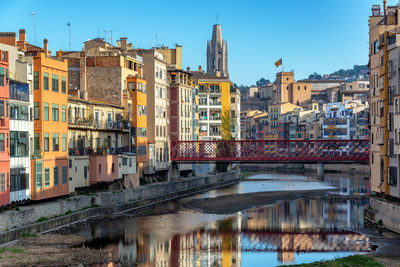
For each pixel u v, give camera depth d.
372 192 78.44
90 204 75.50
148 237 63.56
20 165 61.69
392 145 68.88
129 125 92.94
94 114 82.00
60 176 69.75
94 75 93.75
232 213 84.25
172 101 125.81
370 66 79.62
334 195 109.44
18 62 63.69
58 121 69.81
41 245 55.81
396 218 64.81
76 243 58.06
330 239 63.69
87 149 78.25
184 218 78.06
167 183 103.38
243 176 166.38
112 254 54.59
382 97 72.38
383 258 52.53
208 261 53.59
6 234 54.78
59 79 70.38
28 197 63.41
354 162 106.31
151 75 105.94
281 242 62.38
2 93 57.75
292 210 87.88
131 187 91.75
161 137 109.31
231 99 181.00
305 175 174.12
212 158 110.62
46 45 70.75
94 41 109.06
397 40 68.12
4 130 58.03
